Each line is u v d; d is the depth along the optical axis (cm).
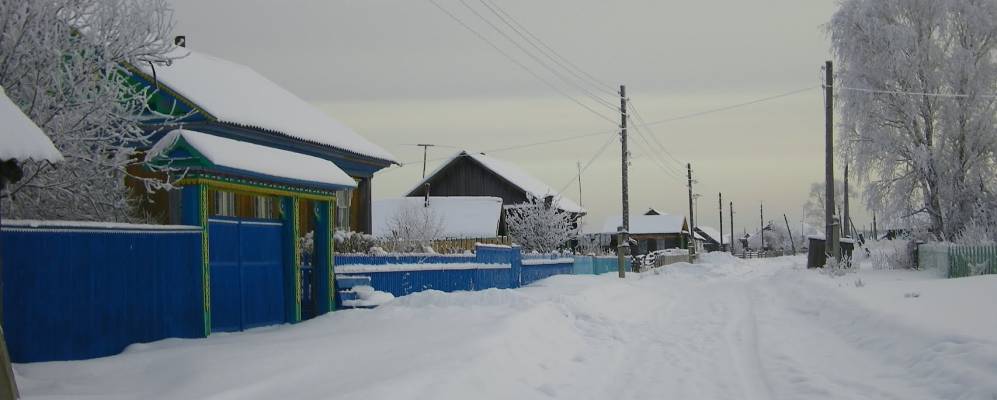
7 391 729
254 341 1188
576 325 1639
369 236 2427
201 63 2448
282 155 1472
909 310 1533
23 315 966
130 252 1109
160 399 796
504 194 6222
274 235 1484
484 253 2702
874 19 3534
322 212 1631
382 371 939
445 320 1443
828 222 3650
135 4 1216
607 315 1814
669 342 1460
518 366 1105
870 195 3547
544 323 1482
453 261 2425
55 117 1147
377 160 2983
